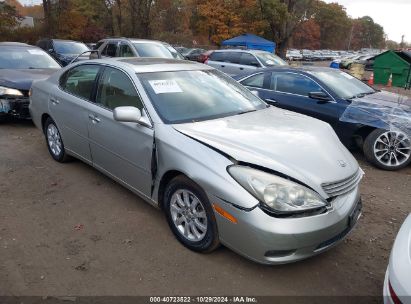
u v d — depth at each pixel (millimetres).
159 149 3334
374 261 3250
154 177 3473
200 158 2998
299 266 3127
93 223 3676
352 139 5949
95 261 3094
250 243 2721
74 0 42094
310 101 6230
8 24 33625
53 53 14211
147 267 3039
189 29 55281
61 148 5078
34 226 3596
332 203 2871
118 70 4051
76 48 14805
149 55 11102
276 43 32469
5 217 3748
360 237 3631
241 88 4469
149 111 3525
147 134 3449
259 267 3072
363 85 6809
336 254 3326
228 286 2859
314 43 96312
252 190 2703
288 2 31016
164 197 3434
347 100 5941
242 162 2855
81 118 4379
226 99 4047
